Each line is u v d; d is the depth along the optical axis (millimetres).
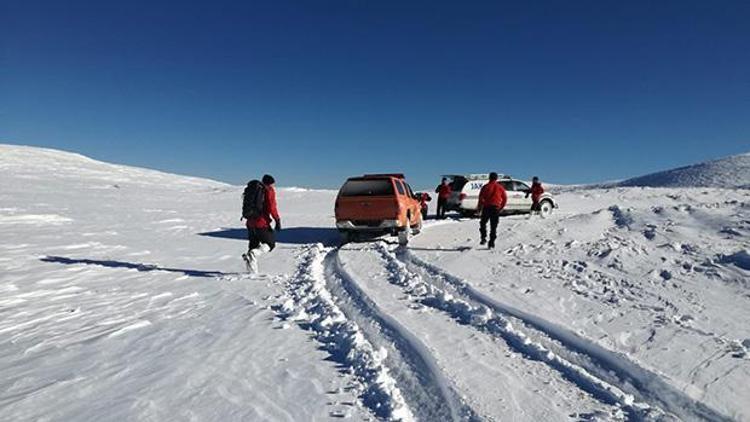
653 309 6469
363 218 12797
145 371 4680
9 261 10352
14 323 6246
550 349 5211
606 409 3895
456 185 21703
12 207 22125
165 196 38000
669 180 71000
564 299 7016
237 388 4289
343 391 4242
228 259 11562
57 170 54969
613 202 30797
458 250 11547
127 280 8992
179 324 6266
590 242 11305
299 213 26125
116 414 3781
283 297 7664
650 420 3672
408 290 7918
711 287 7438
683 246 9953
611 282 7969
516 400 4027
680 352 4977
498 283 8039
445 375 4480
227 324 6262
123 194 37469
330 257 11570
